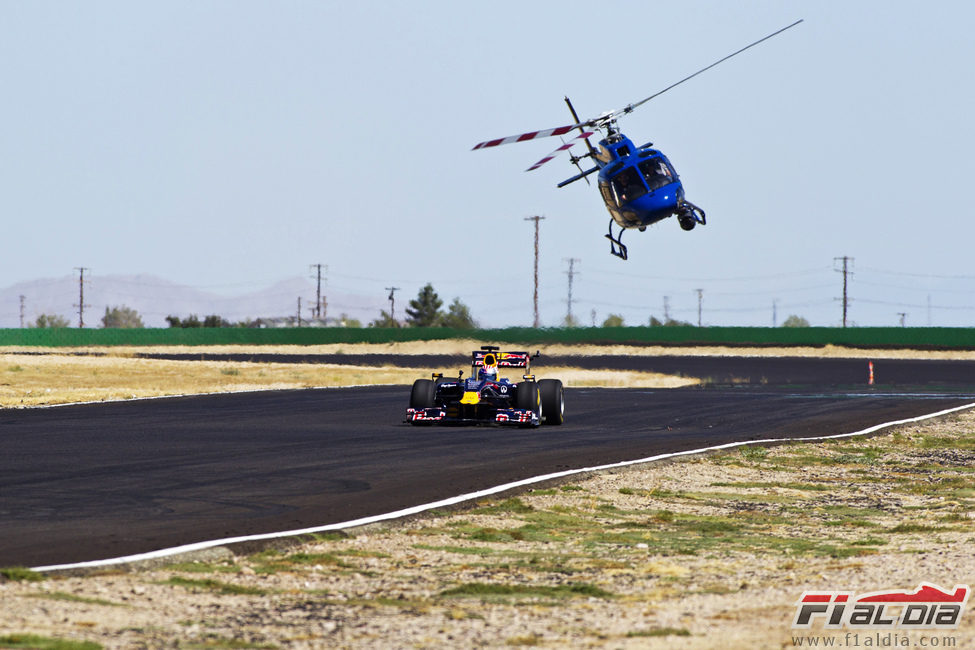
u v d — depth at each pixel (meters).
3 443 71.56
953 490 59.28
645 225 112.06
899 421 100.75
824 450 77.19
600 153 113.38
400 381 185.75
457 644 25.62
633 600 30.89
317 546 38.44
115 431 81.00
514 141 109.00
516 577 34.59
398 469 60.22
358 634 26.53
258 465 61.00
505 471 60.06
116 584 30.77
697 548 40.75
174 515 43.78
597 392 150.12
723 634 26.31
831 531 45.38
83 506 45.66
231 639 25.48
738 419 101.50
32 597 28.31
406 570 35.38
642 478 59.62
